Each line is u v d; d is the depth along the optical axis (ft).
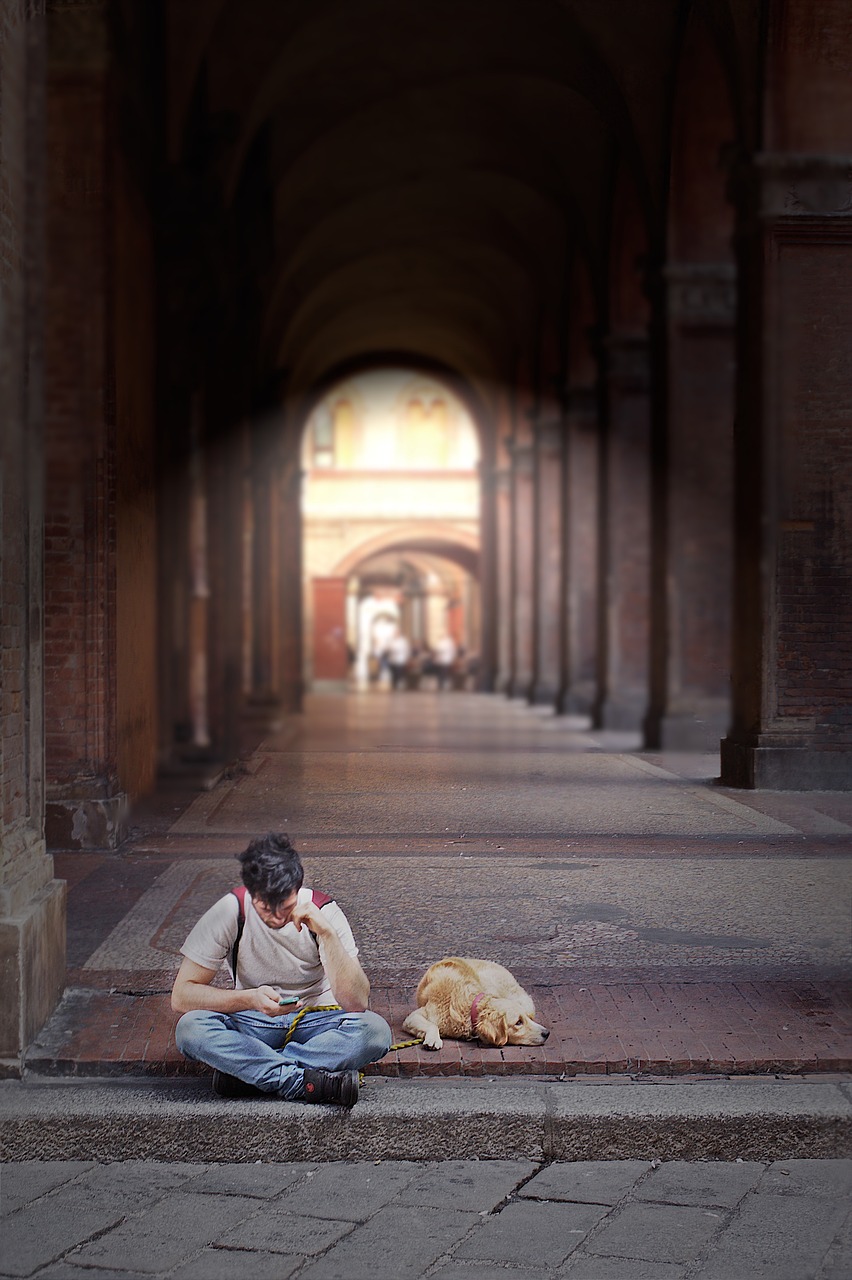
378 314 88.84
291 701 69.97
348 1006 10.49
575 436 60.44
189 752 17.30
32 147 12.18
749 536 23.62
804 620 12.67
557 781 14.19
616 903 13.21
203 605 33.04
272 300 62.95
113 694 15.94
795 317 14.05
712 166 40.45
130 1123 10.03
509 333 82.69
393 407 124.36
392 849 13.07
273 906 10.50
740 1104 10.14
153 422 24.12
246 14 40.78
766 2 17.92
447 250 73.67
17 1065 10.80
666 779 14.26
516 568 80.74
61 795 15.05
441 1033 11.32
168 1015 11.73
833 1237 8.65
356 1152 10.02
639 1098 10.28
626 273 50.16
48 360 16.84
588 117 26.99
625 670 49.42
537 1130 10.03
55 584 16.49
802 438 13.32
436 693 101.45
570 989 12.07
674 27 24.66
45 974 11.57
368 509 123.44
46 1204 9.21
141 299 22.94
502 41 44.96
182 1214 9.05
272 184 53.42
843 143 15.87
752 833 13.01
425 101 52.26
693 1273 8.13
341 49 46.55
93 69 17.51
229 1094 10.37
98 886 14.05
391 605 165.68
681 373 42.19
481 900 13.03
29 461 12.07
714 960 12.57
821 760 13.01
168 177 27.66
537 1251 8.43
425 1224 8.87
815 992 12.09
